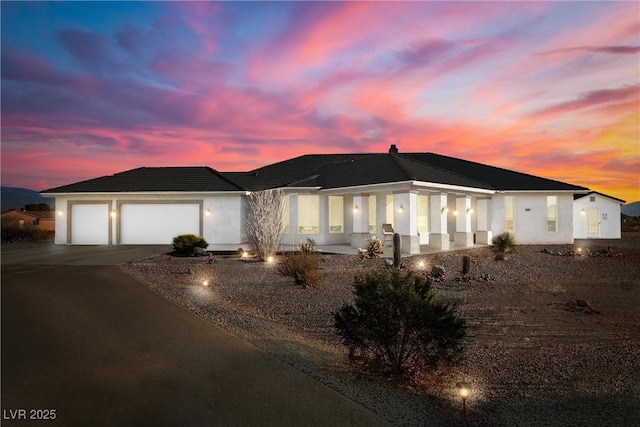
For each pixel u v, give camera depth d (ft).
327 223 76.74
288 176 87.56
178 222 79.00
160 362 19.51
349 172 79.15
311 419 14.51
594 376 21.01
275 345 22.88
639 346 25.57
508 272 52.80
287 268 44.01
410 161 80.64
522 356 23.66
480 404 17.67
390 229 71.00
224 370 18.70
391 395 17.58
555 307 35.29
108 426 13.71
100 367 18.81
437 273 48.34
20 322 25.91
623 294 40.86
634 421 16.44
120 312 28.45
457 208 77.00
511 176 88.33
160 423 13.94
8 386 16.74
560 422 16.31
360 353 22.84
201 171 89.56
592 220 108.37
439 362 21.59
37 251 67.15
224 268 51.78
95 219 79.36
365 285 21.11
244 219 80.23
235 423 14.06
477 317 31.86
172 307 30.01
